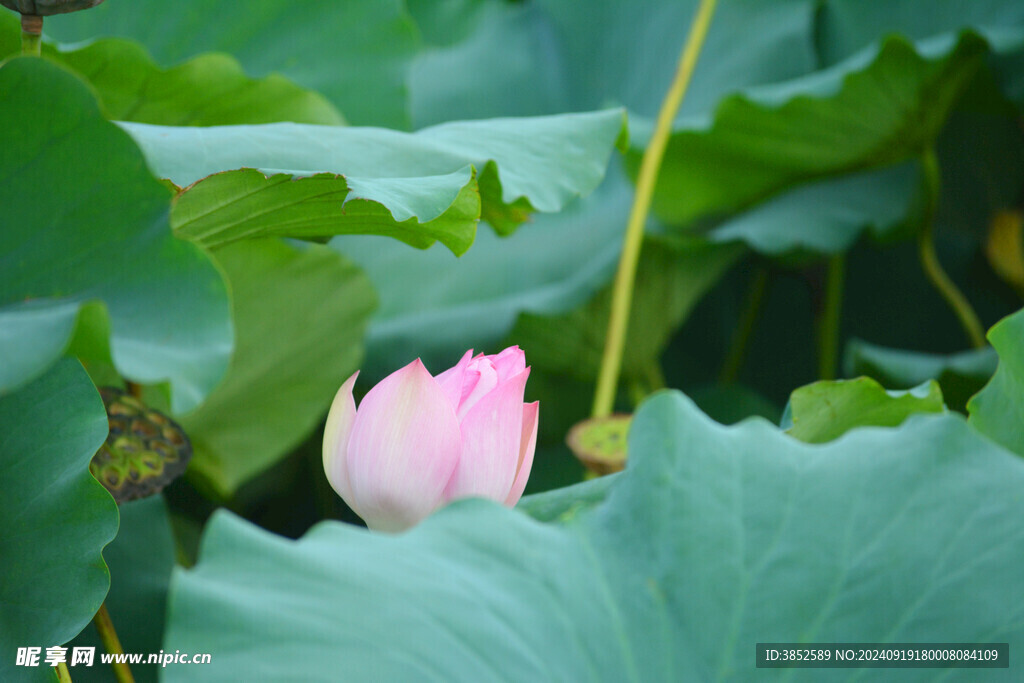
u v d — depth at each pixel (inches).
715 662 74.0
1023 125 140.8
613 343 110.1
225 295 74.4
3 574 78.2
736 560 75.2
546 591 74.4
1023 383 80.8
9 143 75.3
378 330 141.1
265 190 79.7
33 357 72.2
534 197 85.2
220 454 120.0
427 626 72.9
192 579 72.7
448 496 78.9
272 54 106.3
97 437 78.7
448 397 80.0
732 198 146.9
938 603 74.2
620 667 73.7
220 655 71.9
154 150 79.9
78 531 78.3
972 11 148.3
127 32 102.2
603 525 75.9
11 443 79.0
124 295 74.2
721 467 76.3
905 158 138.0
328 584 73.3
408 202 79.8
